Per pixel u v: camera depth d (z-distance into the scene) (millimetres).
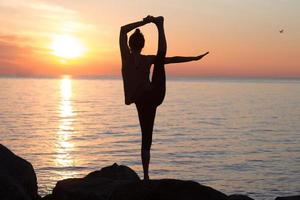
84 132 112312
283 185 55750
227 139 103688
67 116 159375
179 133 115312
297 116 171500
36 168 64625
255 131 121812
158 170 64812
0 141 91812
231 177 60875
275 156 79750
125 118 156625
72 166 66875
